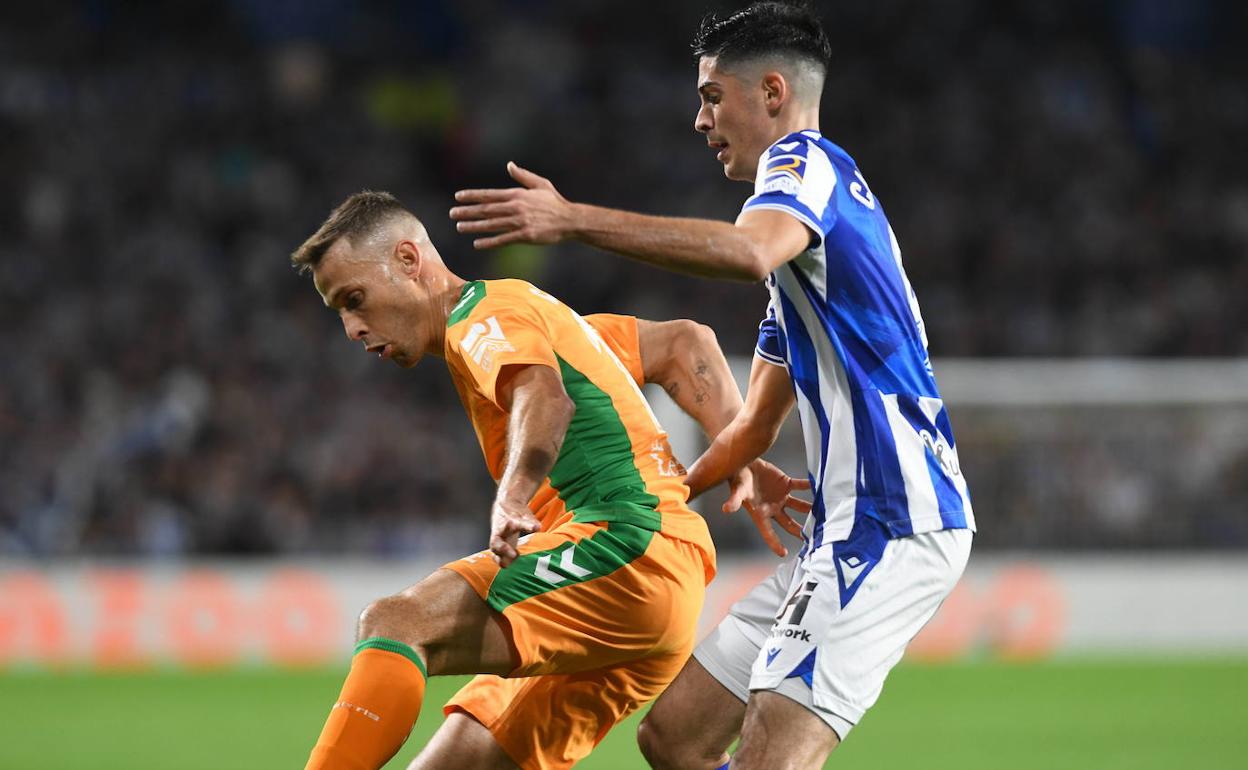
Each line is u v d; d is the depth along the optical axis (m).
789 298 14.51
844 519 14.34
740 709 16.61
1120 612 52.16
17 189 66.25
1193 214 74.56
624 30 82.75
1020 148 76.62
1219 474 53.09
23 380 56.81
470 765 16.00
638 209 74.06
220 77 74.94
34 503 52.25
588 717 16.09
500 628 14.52
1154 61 81.88
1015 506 52.44
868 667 14.20
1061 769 29.17
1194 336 68.75
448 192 74.62
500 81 78.81
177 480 53.56
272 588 49.06
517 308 14.86
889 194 74.25
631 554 14.98
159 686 42.81
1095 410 52.84
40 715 36.62
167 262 64.56
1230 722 35.75
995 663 49.28
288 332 62.03
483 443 15.60
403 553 54.12
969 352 67.31
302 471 55.56
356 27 80.62
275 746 31.72
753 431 16.59
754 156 15.23
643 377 17.22
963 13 82.12
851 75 79.12
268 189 69.75
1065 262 71.56
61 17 75.00
